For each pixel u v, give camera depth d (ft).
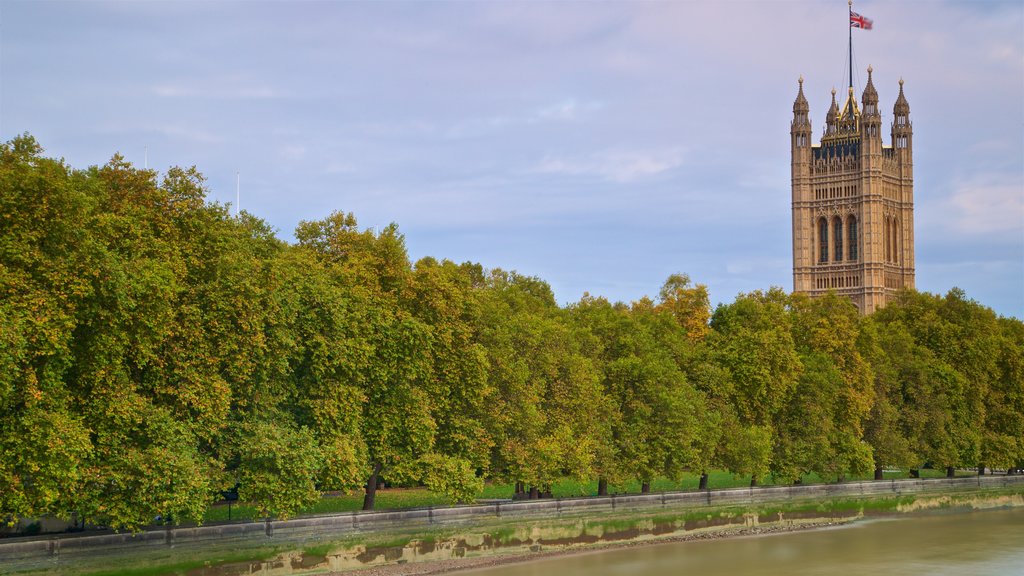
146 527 286.66
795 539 367.66
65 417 232.94
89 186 262.88
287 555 284.82
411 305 342.44
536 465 358.64
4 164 248.11
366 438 325.21
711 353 465.88
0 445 228.43
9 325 221.25
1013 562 317.42
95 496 244.01
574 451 371.15
